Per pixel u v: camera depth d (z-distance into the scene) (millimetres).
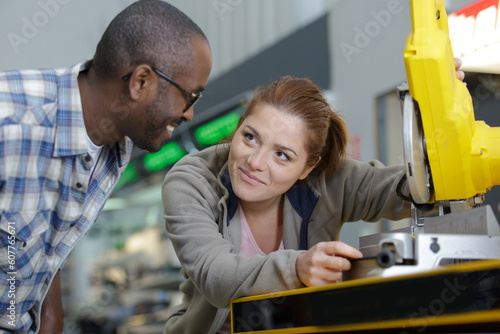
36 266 1259
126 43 1127
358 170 1489
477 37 2129
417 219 1120
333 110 1427
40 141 1166
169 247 4941
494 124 2295
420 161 995
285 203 1428
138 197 5086
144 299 4902
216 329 1363
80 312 5012
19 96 1157
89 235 5258
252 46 4180
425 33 968
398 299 658
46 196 1217
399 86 1017
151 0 1183
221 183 1388
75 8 4102
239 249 1406
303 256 985
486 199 2164
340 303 735
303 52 3635
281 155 1273
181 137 4168
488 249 810
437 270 630
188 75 1162
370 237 926
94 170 1306
